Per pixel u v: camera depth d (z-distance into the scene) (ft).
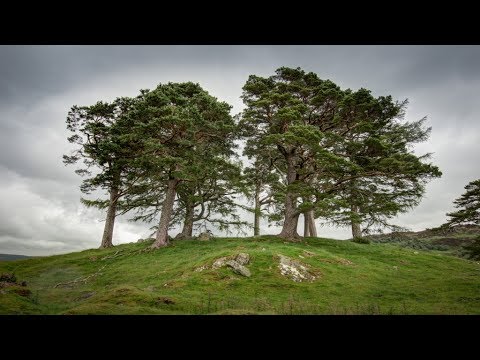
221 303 52.26
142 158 99.14
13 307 43.88
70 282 82.69
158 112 98.73
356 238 121.60
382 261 90.38
